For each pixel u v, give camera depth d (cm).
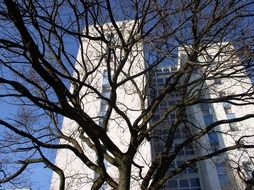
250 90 756
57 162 2014
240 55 578
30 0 533
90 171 1989
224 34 662
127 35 747
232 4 643
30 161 733
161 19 636
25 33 476
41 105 566
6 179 700
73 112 577
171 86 746
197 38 675
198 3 641
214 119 2686
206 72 646
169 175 703
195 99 753
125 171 657
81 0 576
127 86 1216
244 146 724
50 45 703
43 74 516
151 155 1864
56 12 613
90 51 1004
